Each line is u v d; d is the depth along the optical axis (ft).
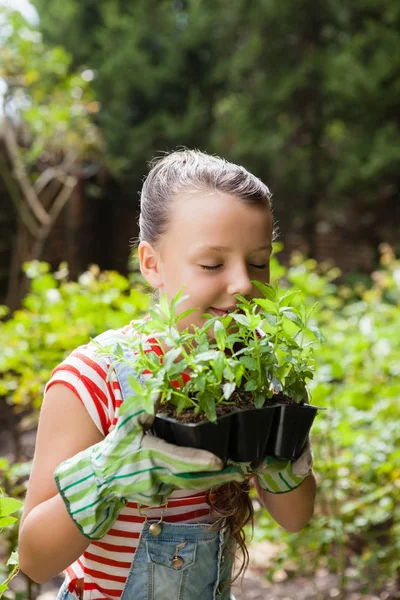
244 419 3.57
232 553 4.44
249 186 4.06
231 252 3.97
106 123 31.30
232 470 3.61
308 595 9.90
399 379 11.18
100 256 32.94
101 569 4.13
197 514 4.21
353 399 10.67
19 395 10.58
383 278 17.69
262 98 30.22
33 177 24.54
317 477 9.80
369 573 9.70
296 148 30.58
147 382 3.47
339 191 29.71
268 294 3.95
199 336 3.67
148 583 4.09
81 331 10.29
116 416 3.96
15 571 4.40
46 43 33.04
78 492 3.63
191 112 31.32
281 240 31.91
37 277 11.85
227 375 3.46
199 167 4.12
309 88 30.32
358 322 14.08
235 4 30.71
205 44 32.24
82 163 28.53
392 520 10.89
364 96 28.19
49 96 21.21
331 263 31.89
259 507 9.47
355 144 28.96
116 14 32.04
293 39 30.86
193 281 3.98
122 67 31.71
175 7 33.81
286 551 8.97
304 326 3.86
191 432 3.45
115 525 4.08
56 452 3.93
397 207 30.17
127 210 33.37
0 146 24.22
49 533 3.81
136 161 31.68
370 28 28.35
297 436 3.79
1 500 4.22
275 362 3.81
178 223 4.02
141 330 3.63
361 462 9.21
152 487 3.49
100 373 4.00
